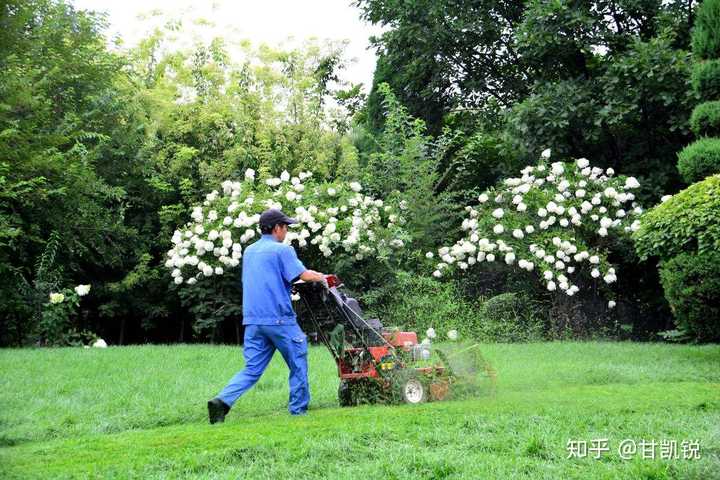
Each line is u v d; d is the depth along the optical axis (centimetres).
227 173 1523
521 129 1483
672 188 1525
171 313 1559
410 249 1437
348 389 660
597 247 1368
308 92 1808
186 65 1773
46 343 1265
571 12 1505
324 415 580
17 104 1298
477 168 1808
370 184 1578
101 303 1516
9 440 539
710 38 1112
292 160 1659
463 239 1409
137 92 1614
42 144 1298
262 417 592
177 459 445
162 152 1529
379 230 1349
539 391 704
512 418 548
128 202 1501
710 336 1177
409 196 1461
